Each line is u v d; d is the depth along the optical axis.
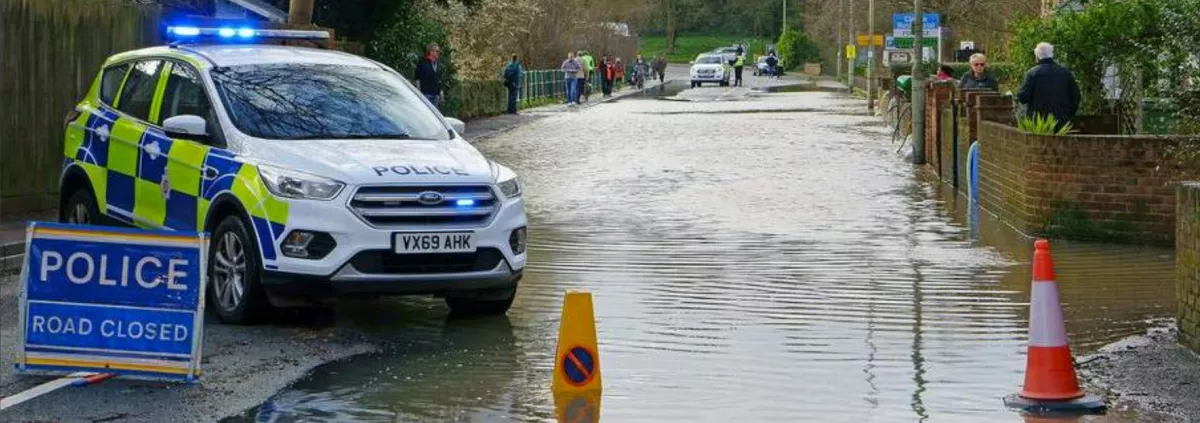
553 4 57.72
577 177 21.84
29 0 14.51
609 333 10.25
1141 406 8.19
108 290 8.68
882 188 20.28
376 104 11.38
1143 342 9.88
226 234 10.48
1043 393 8.19
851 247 14.62
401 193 10.25
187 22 16.55
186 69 11.41
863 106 45.16
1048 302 8.26
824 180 21.31
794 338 10.09
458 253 10.38
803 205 18.30
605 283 12.40
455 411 8.09
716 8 127.06
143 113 11.64
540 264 13.47
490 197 10.58
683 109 43.88
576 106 47.28
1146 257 13.88
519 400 8.35
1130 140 14.70
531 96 47.78
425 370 9.11
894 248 14.55
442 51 33.62
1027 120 16.22
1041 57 17.77
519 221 10.80
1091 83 20.56
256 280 10.25
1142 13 19.20
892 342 9.95
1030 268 13.21
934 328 10.44
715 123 35.19
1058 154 15.17
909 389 8.61
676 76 92.31
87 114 12.22
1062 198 15.19
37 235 8.71
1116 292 11.89
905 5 55.34
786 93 59.62
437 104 28.77
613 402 8.30
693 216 17.17
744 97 55.03
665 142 28.61
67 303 8.70
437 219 10.34
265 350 9.59
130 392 8.42
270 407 8.13
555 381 8.55
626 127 34.00
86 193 12.13
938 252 14.25
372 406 8.18
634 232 15.74
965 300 11.56
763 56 104.44
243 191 10.35
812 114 39.78
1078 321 10.70
